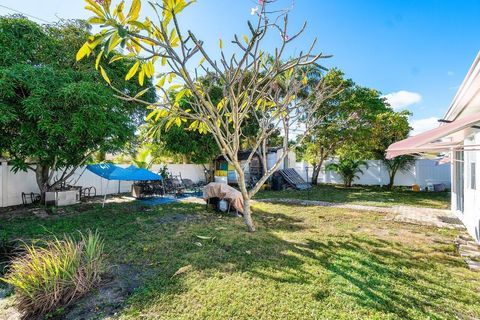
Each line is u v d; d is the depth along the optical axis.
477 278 4.30
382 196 14.54
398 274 4.41
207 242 6.07
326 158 22.02
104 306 3.43
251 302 3.48
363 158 20.06
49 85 8.01
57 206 10.90
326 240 6.26
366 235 6.73
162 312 3.28
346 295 3.67
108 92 9.33
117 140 10.45
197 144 17.59
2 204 10.64
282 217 9.01
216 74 5.52
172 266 4.68
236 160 6.43
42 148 8.26
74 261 3.78
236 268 4.59
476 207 6.36
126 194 15.27
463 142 7.73
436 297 3.68
